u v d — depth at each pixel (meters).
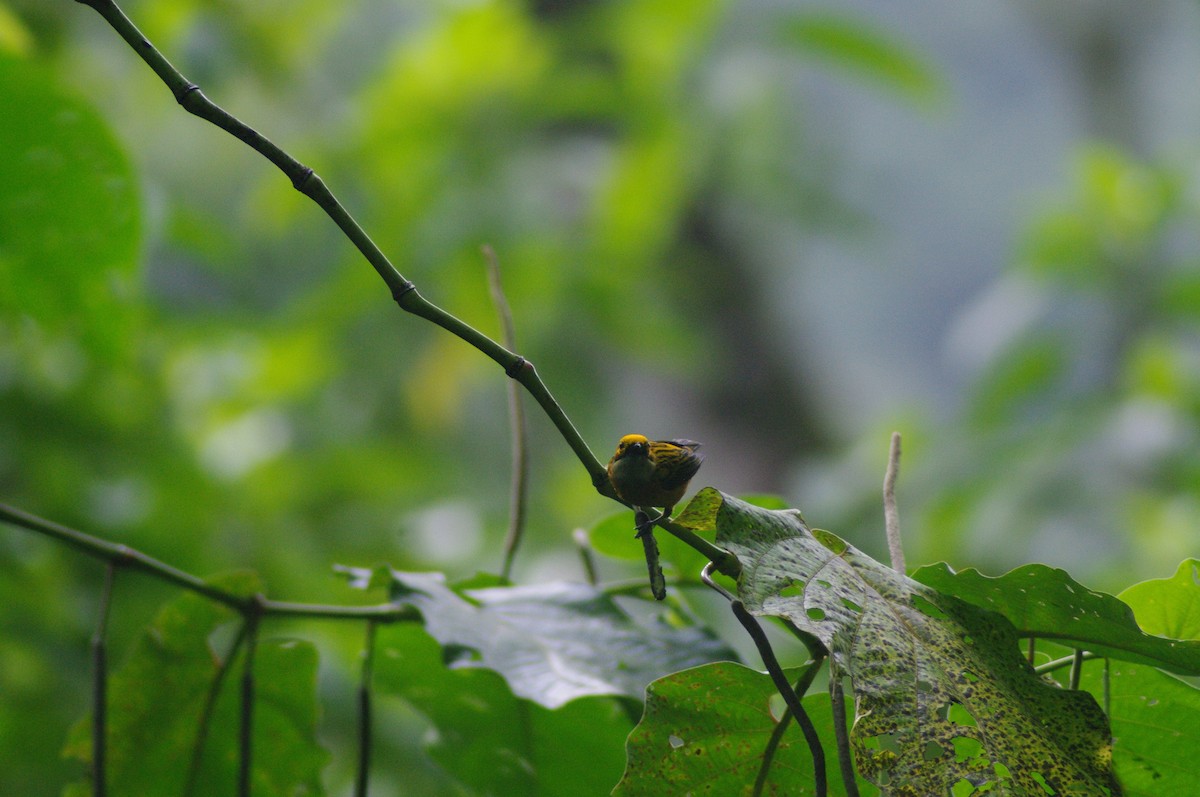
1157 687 13.32
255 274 30.05
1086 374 24.11
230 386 25.28
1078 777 13.14
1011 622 13.26
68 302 13.97
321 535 24.19
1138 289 24.27
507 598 13.54
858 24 29.91
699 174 31.30
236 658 13.65
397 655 13.68
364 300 27.41
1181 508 21.62
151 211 14.56
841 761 13.12
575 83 27.61
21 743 16.38
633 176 28.61
